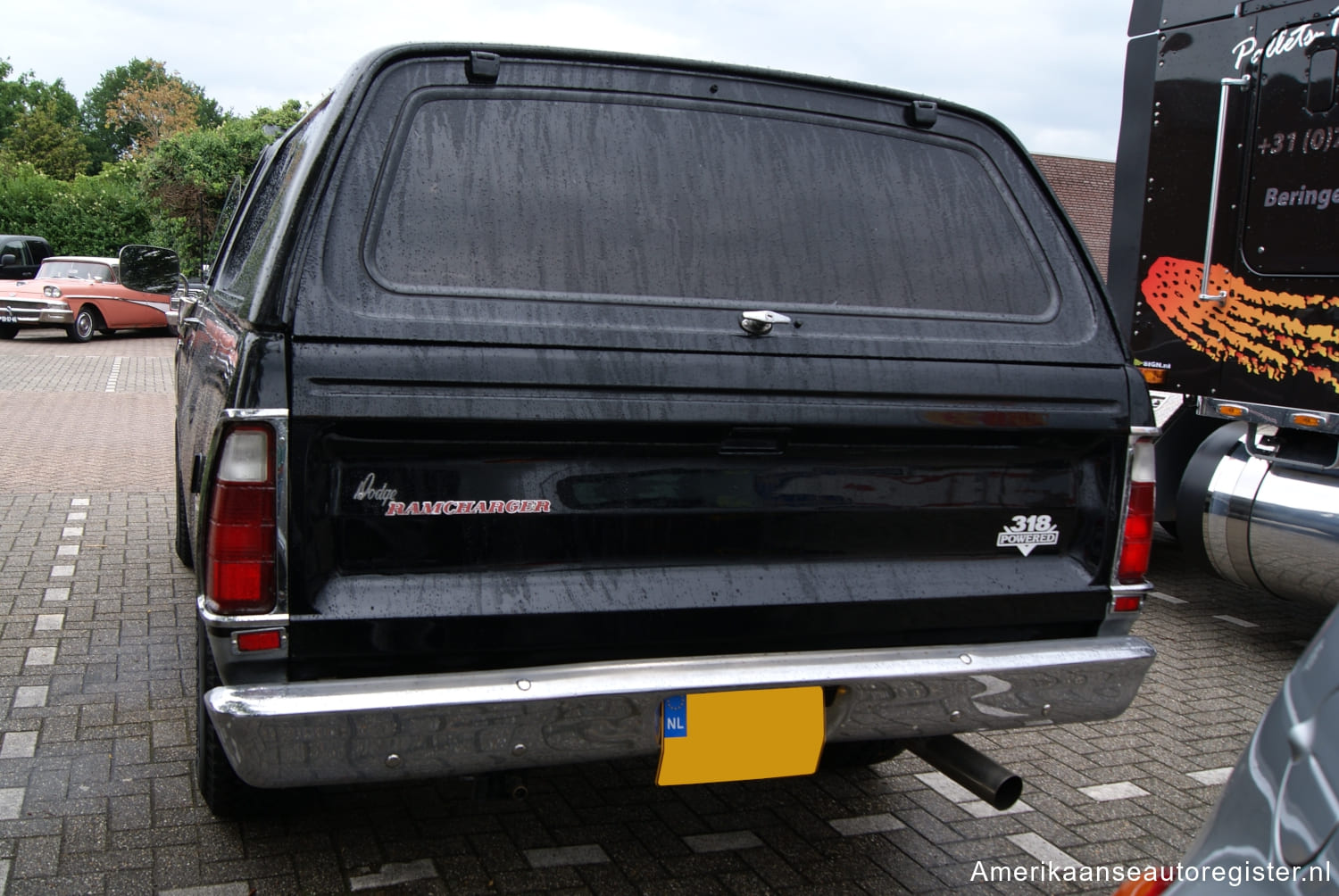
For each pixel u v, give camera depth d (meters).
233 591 2.12
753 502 2.46
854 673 2.43
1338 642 1.36
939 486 2.61
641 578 2.40
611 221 2.46
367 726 2.14
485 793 2.52
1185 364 5.55
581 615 2.33
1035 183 2.91
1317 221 4.85
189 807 3.13
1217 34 5.34
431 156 2.38
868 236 2.67
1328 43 4.80
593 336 2.32
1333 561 4.79
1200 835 1.42
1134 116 5.81
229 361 2.32
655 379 2.33
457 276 2.31
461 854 2.95
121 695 3.93
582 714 2.26
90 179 35.19
